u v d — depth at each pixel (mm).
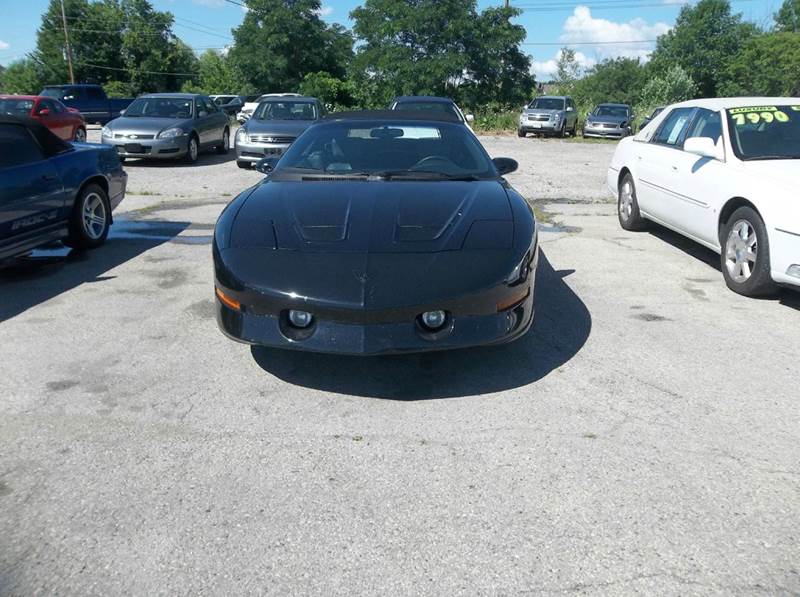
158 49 64938
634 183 7523
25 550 2418
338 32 50031
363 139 5234
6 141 5719
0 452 3057
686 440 3188
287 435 3225
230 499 2721
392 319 3377
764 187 5137
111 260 6406
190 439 3182
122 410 3449
